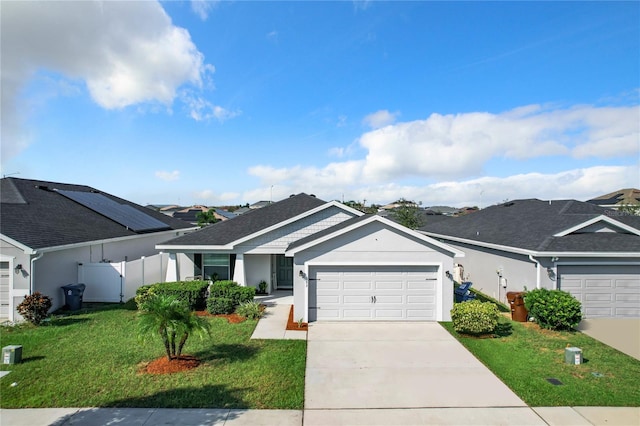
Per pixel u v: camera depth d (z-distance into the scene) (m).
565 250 13.68
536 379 8.56
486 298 17.81
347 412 7.09
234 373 8.66
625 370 9.10
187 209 90.19
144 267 17.95
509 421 6.80
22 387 7.84
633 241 14.23
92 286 16.03
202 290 14.96
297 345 10.65
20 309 12.23
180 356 9.42
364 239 13.31
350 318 13.39
